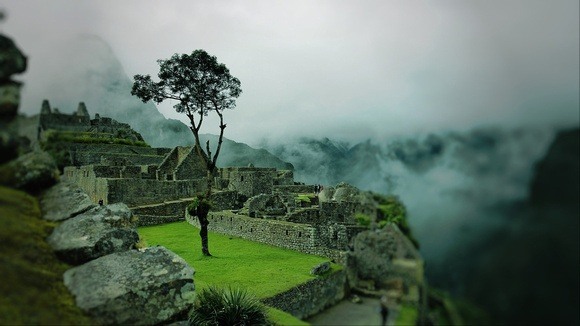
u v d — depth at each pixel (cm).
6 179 749
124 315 724
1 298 571
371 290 968
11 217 699
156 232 2809
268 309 1241
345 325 1048
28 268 658
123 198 3325
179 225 3119
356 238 1148
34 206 796
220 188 4250
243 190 4191
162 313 776
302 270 1734
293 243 2223
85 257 806
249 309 1084
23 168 780
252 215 2966
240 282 1546
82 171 3500
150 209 3250
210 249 2253
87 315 682
